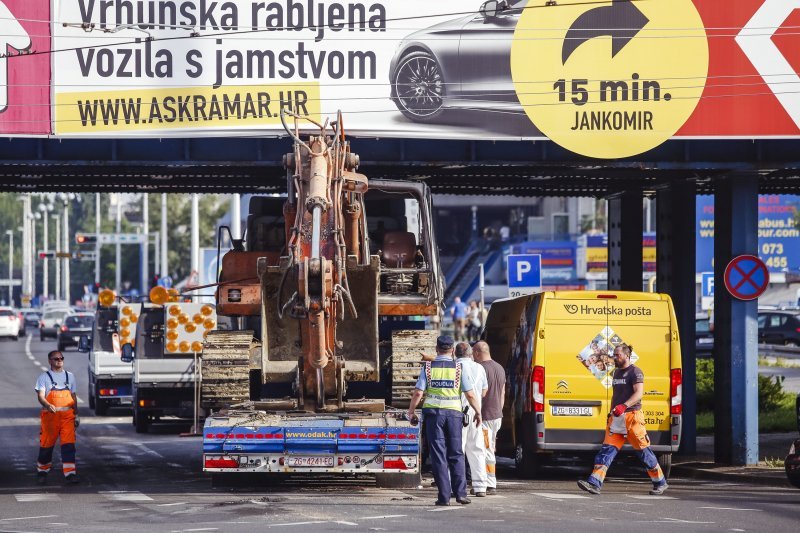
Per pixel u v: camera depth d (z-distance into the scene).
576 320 53.12
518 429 55.84
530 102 55.44
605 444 47.34
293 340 45.25
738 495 47.53
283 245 54.81
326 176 43.69
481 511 39.75
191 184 69.50
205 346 48.03
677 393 52.84
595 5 55.62
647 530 35.16
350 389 50.22
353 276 44.56
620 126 55.75
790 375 113.81
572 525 36.09
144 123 54.34
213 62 54.59
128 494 46.19
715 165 58.41
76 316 186.62
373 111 55.00
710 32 56.00
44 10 53.94
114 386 94.12
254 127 54.66
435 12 55.19
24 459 64.62
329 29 54.84
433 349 48.47
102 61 54.16
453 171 62.50
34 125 53.84
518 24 55.44
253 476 47.97
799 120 56.12
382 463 43.81
